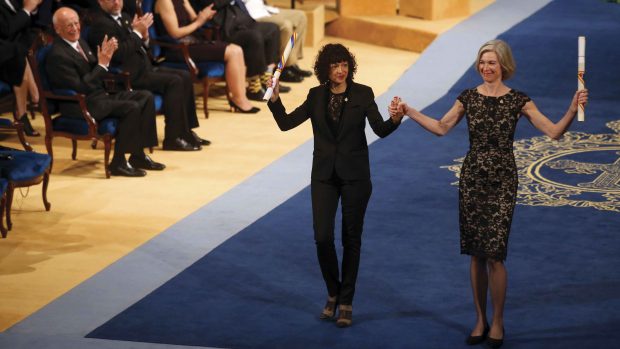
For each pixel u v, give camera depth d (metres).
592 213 14.18
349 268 10.62
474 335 10.17
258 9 22.92
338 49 10.36
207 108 20.97
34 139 18.75
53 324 10.88
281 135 19.20
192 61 20.06
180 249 13.12
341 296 10.66
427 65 23.67
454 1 27.45
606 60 23.42
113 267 12.52
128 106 16.53
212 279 12.03
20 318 11.15
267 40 22.17
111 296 11.62
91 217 14.54
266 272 12.23
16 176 13.83
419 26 26.59
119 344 10.29
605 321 10.62
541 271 12.05
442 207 14.60
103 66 16.67
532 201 14.78
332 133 10.48
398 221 13.97
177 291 11.68
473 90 10.12
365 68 24.80
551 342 10.13
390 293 11.50
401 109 10.13
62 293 11.84
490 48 9.93
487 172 9.97
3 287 12.02
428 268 12.23
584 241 13.05
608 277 11.84
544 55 23.89
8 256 13.02
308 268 12.35
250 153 17.95
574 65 23.23
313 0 29.91
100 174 16.67
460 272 12.09
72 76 16.42
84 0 20.86
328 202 10.54
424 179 16.06
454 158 17.28
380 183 15.84
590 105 20.75
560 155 17.28
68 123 16.77
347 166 10.45
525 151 17.58
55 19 16.50
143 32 17.98
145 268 12.48
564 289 11.50
